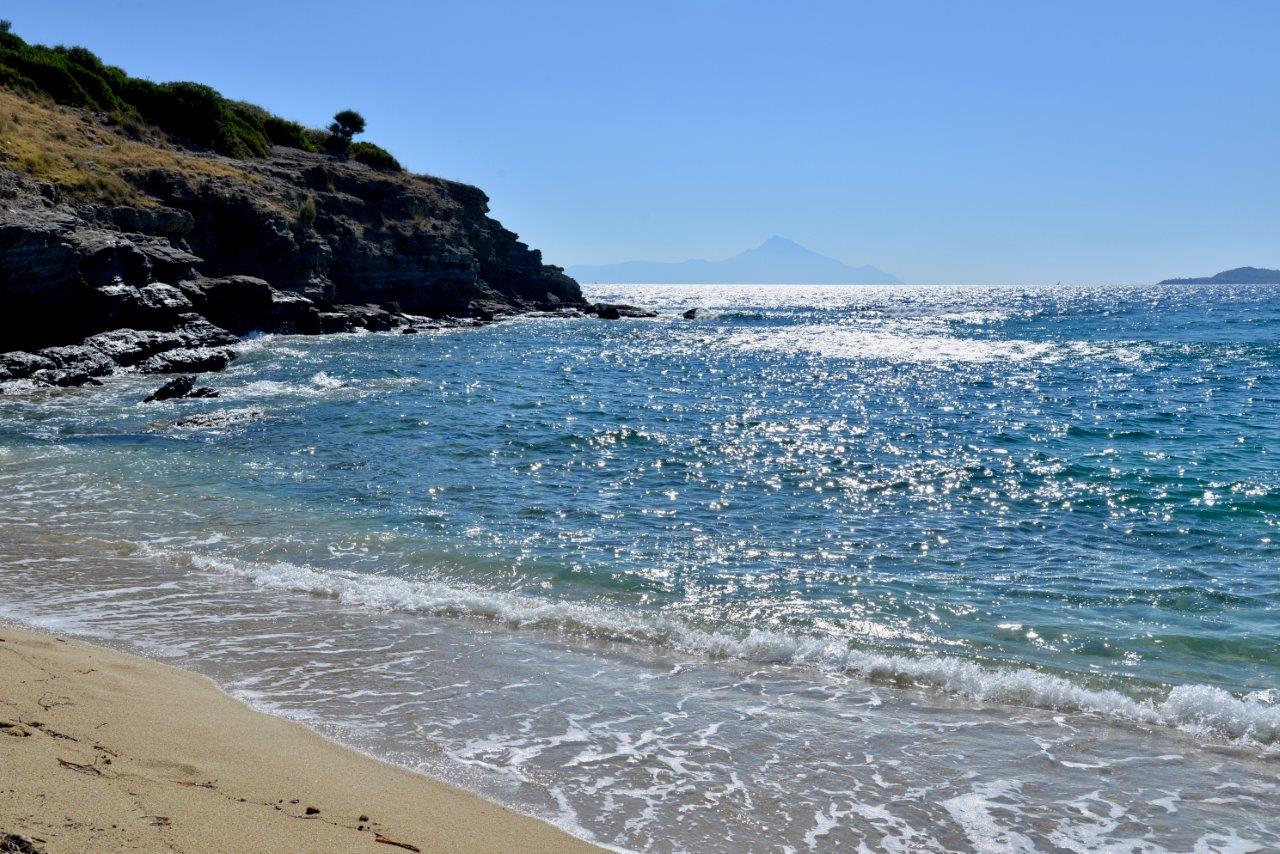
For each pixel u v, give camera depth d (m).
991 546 13.26
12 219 30.98
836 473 18.64
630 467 19.06
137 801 4.80
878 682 8.20
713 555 12.54
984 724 7.36
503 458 19.67
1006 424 25.70
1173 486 17.25
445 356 43.94
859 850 5.45
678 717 7.29
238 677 7.74
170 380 27.44
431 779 5.97
